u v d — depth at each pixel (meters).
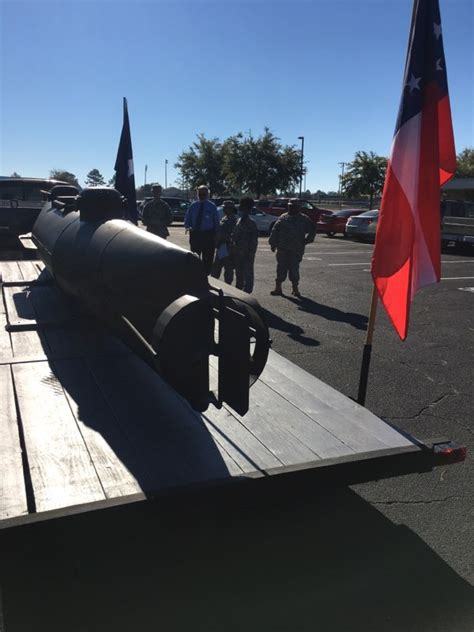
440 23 2.97
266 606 2.22
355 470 2.26
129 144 7.22
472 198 37.56
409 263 3.13
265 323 2.34
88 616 2.13
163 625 2.11
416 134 3.04
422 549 2.61
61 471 2.14
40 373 3.24
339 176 42.84
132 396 2.93
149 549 2.52
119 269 2.92
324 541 2.64
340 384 4.90
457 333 6.90
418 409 4.38
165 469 2.17
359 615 2.19
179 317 2.13
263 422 2.65
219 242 7.89
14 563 2.36
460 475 3.33
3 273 6.33
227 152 40.91
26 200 9.80
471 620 2.18
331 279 11.31
